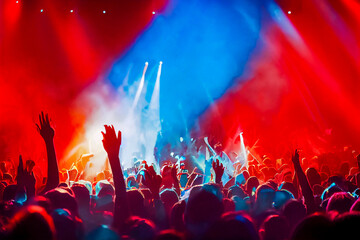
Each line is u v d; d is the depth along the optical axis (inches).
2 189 205.6
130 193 144.9
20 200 165.5
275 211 144.5
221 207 106.0
